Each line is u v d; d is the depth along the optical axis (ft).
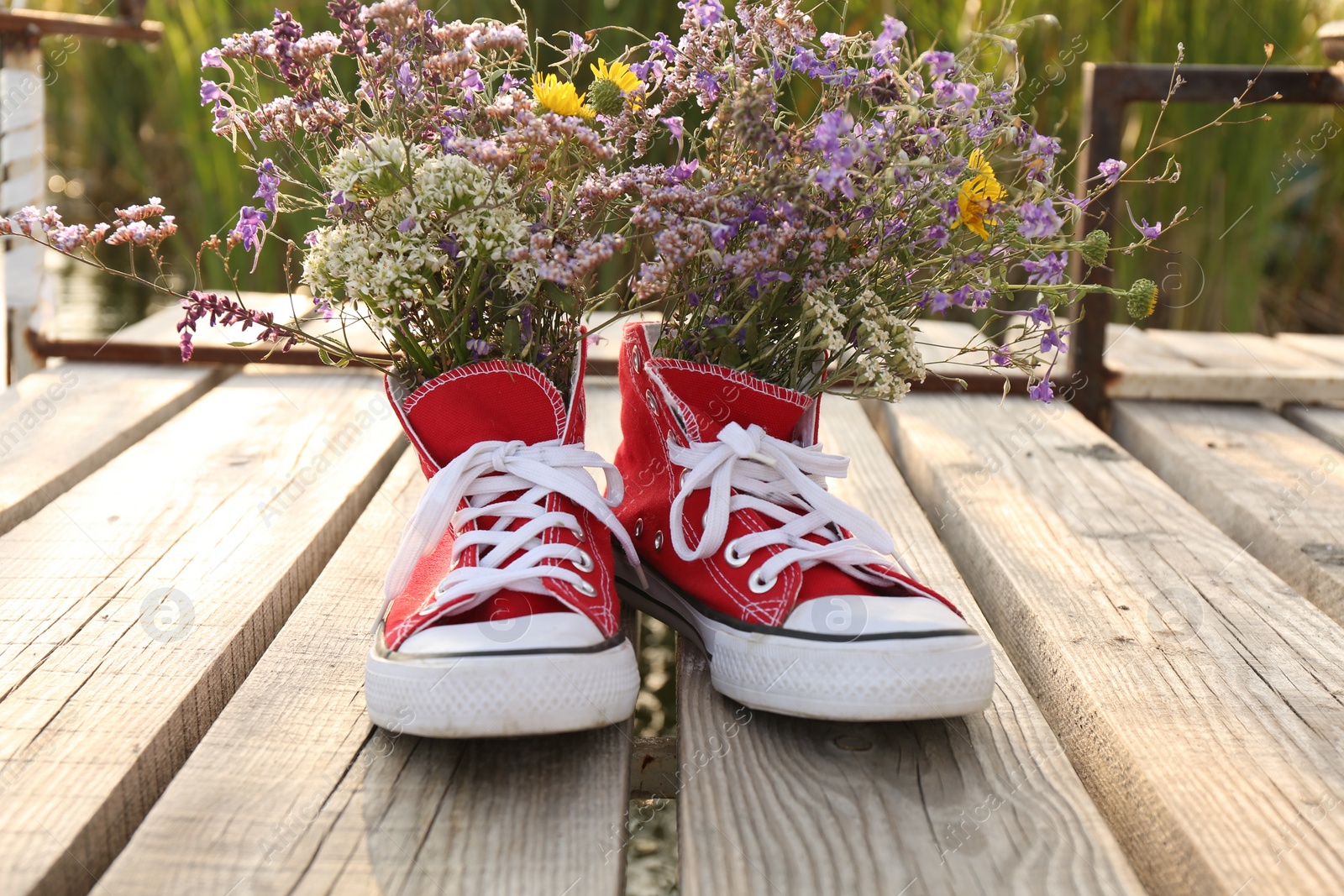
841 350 2.81
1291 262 9.53
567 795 2.52
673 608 2.94
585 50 2.92
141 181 9.11
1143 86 4.45
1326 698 2.76
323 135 2.83
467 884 2.36
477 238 2.65
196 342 4.87
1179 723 2.69
